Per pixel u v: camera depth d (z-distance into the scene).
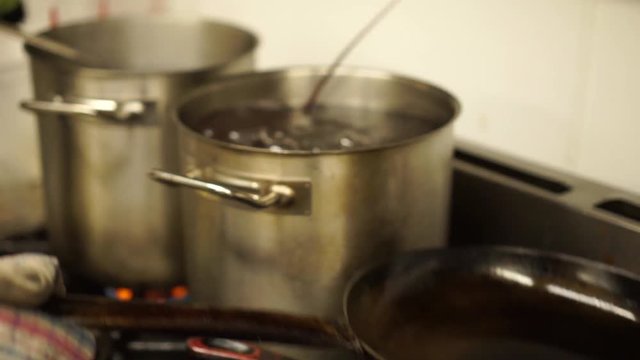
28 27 1.64
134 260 1.29
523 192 1.19
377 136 1.17
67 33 1.40
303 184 1.01
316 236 1.03
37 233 1.47
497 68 1.27
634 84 1.15
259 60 1.59
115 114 1.20
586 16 1.17
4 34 1.57
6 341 0.91
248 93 1.25
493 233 1.24
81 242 1.30
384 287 1.03
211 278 1.11
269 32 1.56
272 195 1.01
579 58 1.19
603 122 1.19
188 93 1.18
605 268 1.03
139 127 1.22
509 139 1.29
